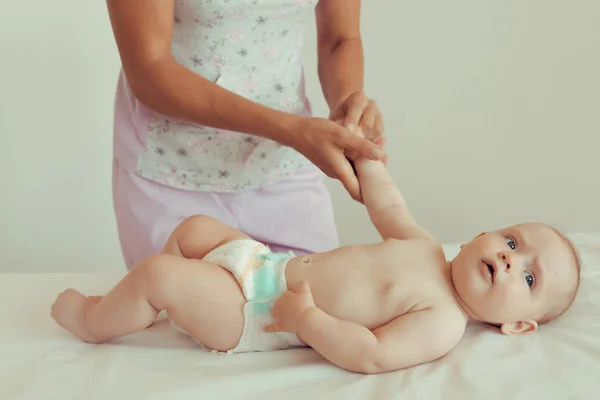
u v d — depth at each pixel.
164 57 1.07
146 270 0.96
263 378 0.88
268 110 1.07
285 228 1.40
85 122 2.11
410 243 1.11
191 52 1.26
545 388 0.87
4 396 0.83
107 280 1.29
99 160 2.17
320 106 2.25
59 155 2.09
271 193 1.38
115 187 1.38
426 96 2.12
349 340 0.92
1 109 1.98
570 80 1.96
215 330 0.98
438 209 2.18
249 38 1.26
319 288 1.04
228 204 1.36
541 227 1.12
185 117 1.08
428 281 1.04
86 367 0.91
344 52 1.37
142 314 0.97
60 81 2.05
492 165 2.10
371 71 2.16
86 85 2.09
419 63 2.11
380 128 1.15
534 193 2.07
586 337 1.03
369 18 2.13
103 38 2.09
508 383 0.88
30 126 2.03
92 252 2.21
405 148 2.18
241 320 0.99
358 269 1.05
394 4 2.09
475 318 1.07
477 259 1.06
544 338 1.03
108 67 2.12
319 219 1.43
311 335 0.93
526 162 2.05
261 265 1.04
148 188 1.33
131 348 0.99
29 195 2.08
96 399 0.82
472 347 0.99
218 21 1.21
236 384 0.86
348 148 1.06
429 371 0.92
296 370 0.91
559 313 1.09
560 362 0.94
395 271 1.05
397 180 2.21
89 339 1.01
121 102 1.35
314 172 1.43
